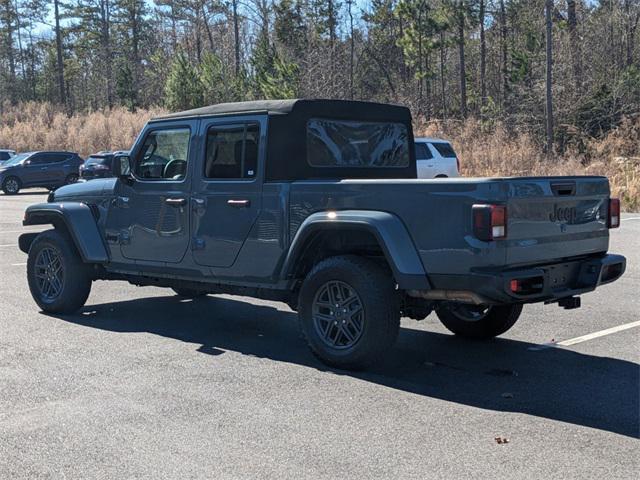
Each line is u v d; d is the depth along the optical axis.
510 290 5.51
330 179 7.05
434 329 7.95
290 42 56.31
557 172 27.34
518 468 4.31
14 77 82.75
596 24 42.28
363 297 6.04
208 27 69.88
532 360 6.66
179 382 5.96
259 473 4.26
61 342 7.27
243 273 6.89
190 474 4.25
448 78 55.69
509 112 38.25
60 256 8.41
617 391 5.76
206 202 7.10
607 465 4.35
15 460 4.48
